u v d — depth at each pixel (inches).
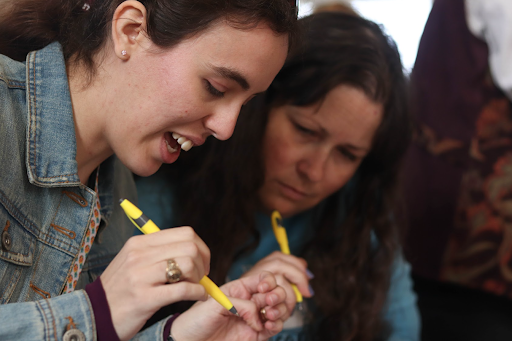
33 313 22.6
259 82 26.9
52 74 27.8
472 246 60.4
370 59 39.3
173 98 26.1
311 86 38.4
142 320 23.3
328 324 44.1
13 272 26.0
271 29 25.8
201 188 41.4
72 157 28.0
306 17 40.2
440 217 61.6
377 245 47.1
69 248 29.1
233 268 42.9
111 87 27.2
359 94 38.4
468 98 58.8
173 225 41.9
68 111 27.8
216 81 26.0
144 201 41.6
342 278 45.0
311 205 43.0
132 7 26.1
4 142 25.5
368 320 45.2
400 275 50.2
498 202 58.7
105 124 28.0
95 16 27.6
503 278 59.3
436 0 60.7
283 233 39.1
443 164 60.7
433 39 60.6
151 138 27.7
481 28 57.2
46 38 29.4
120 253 24.2
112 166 33.8
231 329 33.2
